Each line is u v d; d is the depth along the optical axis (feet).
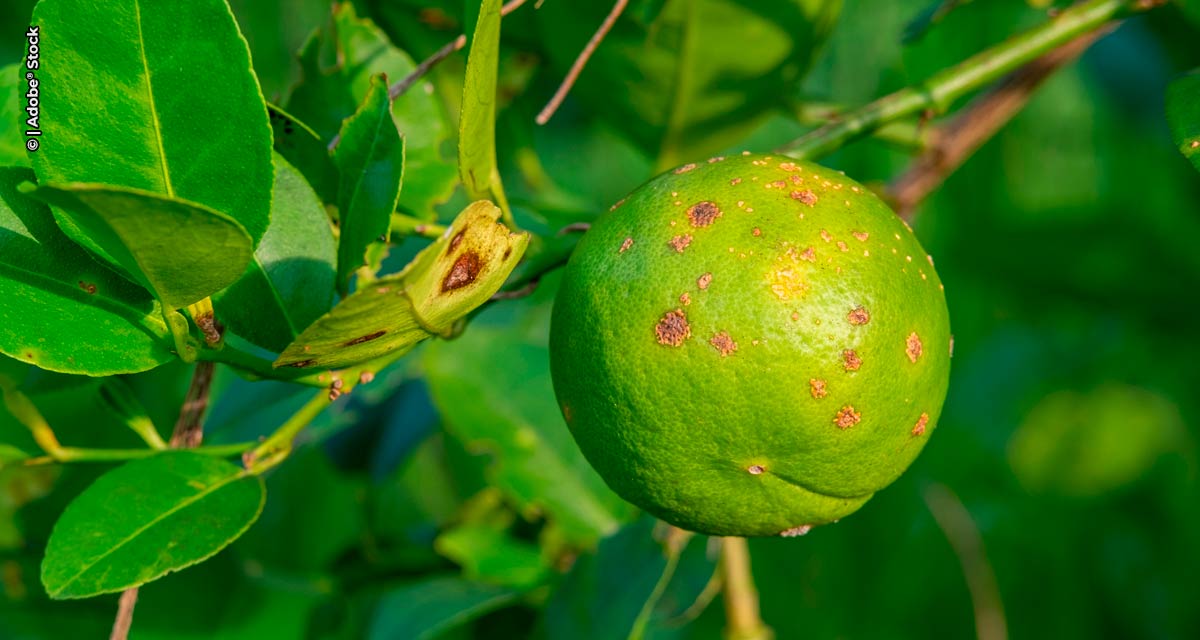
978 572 1.45
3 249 0.92
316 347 0.90
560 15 1.13
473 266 0.90
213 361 0.95
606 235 0.94
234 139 0.90
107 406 1.02
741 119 1.17
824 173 0.96
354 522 1.36
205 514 0.94
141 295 0.94
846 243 0.93
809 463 0.93
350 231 0.95
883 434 0.94
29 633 1.22
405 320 0.90
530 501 1.29
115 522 0.93
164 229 0.86
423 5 1.22
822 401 0.91
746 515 0.95
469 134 0.94
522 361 1.30
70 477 1.20
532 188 1.32
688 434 0.93
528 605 1.27
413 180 1.09
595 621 1.15
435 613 1.18
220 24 0.89
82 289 0.93
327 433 1.24
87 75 0.89
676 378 0.92
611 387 0.93
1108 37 1.49
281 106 1.10
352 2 1.21
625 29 1.11
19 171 0.93
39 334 0.92
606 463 0.95
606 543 1.18
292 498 1.35
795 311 0.91
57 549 0.92
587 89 1.18
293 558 1.35
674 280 0.92
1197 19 1.15
